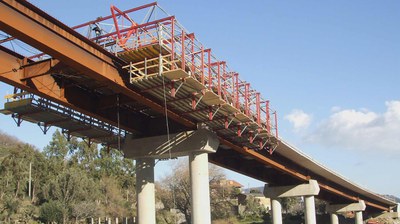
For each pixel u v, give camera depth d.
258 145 41.00
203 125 33.72
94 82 27.20
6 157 97.44
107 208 89.31
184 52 24.95
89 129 32.53
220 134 36.94
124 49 25.59
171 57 24.48
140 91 26.86
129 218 93.50
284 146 46.72
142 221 34.25
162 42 23.98
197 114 31.11
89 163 106.25
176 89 25.42
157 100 28.31
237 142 39.69
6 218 74.12
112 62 24.89
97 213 80.56
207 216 33.00
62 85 26.62
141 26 25.41
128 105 32.41
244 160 55.56
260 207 126.19
